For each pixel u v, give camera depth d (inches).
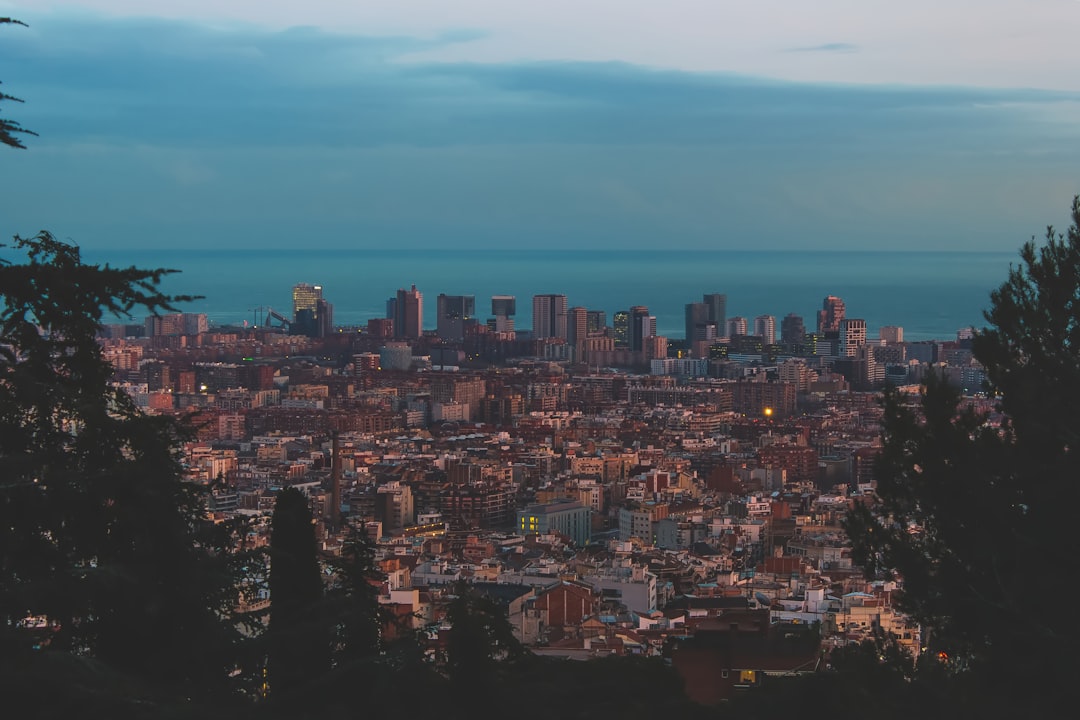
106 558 2426.2
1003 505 3302.2
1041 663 3058.6
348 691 2559.1
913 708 3134.8
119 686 2073.1
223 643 2475.4
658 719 3592.5
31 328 2529.5
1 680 2014.0
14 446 2464.3
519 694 2989.7
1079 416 3339.1
